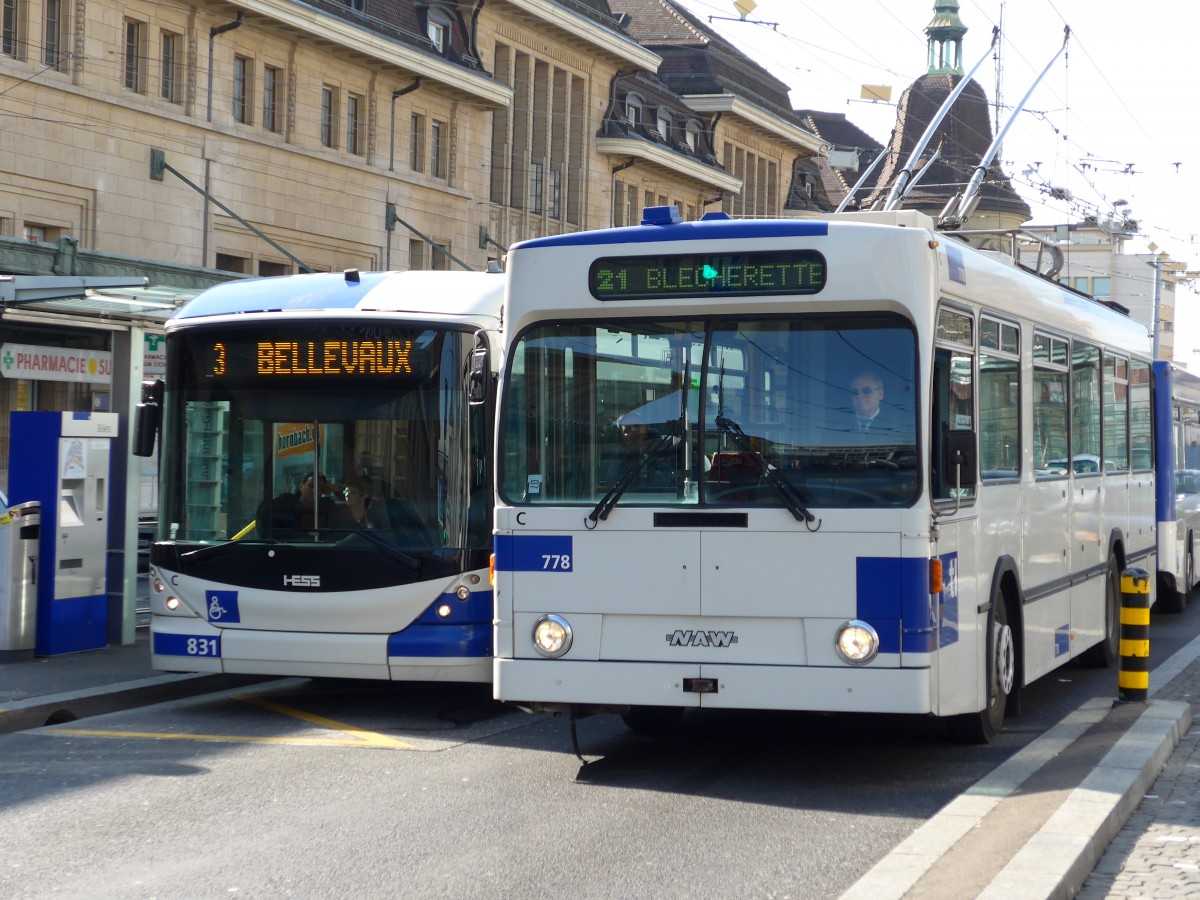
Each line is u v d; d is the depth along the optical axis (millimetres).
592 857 7070
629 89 49219
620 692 8414
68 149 29406
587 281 8617
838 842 7375
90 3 29750
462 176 41156
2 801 8281
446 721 11086
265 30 34000
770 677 8203
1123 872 6598
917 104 57594
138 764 9359
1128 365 14852
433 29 39688
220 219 33031
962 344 8914
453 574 10945
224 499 11398
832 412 8266
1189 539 19594
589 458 8586
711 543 8305
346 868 6871
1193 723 10586
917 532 8094
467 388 11156
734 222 8469
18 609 12859
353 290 11539
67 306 13297
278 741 10211
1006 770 8789
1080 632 12344
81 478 13320
